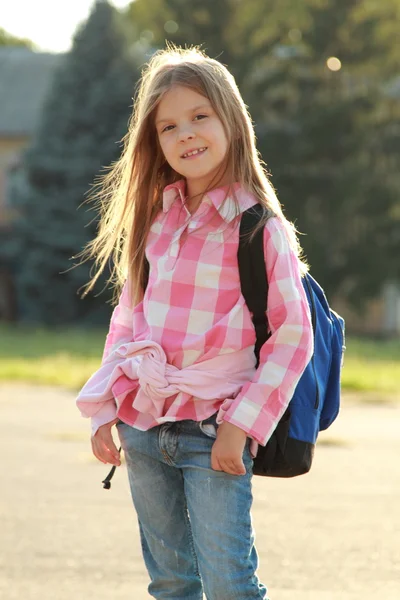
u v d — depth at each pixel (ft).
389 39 287.48
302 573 38.22
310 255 275.80
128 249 25.79
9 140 318.24
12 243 273.75
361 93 280.31
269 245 23.67
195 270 23.98
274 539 43.34
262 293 23.76
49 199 265.34
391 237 282.15
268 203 24.29
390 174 286.25
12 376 115.65
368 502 50.98
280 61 290.76
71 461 61.98
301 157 279.49
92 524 45.88
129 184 26.16
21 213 277.64
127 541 42.88
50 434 72.79
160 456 24.39
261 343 24.07
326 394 25.80
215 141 24.47
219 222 24.20
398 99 293.43
